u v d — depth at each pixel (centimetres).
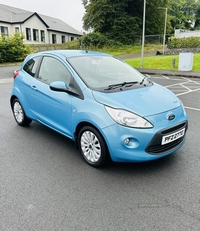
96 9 3447
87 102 323
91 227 227
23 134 459
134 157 293
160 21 3666
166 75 1352
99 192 281
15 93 484
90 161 339
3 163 350
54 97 375
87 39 3425
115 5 3381
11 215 244
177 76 1299
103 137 307
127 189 286
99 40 3422
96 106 312
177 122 314
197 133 454
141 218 238
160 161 350
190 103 699
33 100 432
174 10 4831
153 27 3653
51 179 308
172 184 295
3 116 571
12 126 503
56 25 4053
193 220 235
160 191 281
